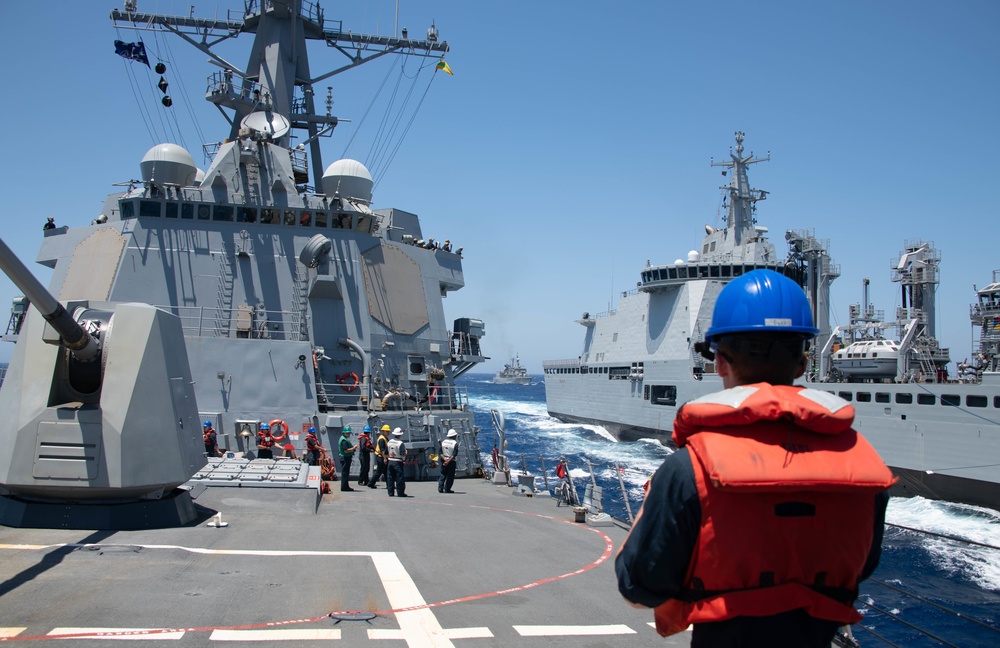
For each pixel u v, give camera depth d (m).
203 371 16.92
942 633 16.11
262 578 7.43
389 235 21.80
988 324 30.47
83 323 9.65
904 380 32.06
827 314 39.88
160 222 18.70
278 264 19.23
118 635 5.52
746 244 48.12
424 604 6.89
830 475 2.43
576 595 7.61
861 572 2.74
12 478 9.18
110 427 9.34
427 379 20.28
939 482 29.17
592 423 61.09
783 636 2.52
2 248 7.04
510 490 17.20
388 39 23.80
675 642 6.22
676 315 49.72
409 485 17.44
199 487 12.00
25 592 6.44
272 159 19.61
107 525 9.27
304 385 17.53
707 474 2.46
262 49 22.27
